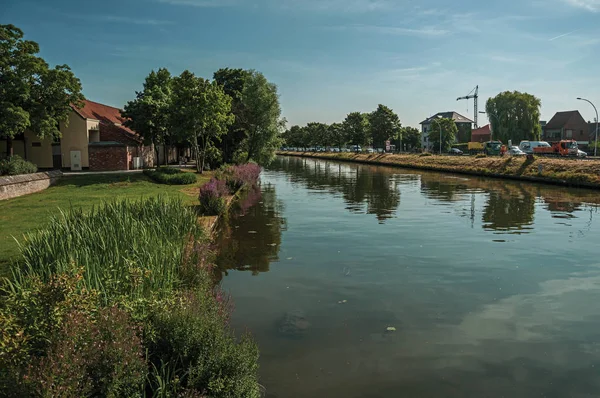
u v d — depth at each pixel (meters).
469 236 15.98
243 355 5.09
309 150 160.25
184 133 37.53
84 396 4.05
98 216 10.95
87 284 6.36
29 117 30.06
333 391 5.84
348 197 28.47
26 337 4.45
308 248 14.14
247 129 46.94
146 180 31.72
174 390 4.71
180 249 9.26
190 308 5.75
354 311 8.70
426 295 9.67
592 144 72.50
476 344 7.28
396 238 15.66
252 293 9.76
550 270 11.65
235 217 20.45
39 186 27.22
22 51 29.56
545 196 28.14
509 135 82.56
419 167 60.25
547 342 7.38
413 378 6.20
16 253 10.88
